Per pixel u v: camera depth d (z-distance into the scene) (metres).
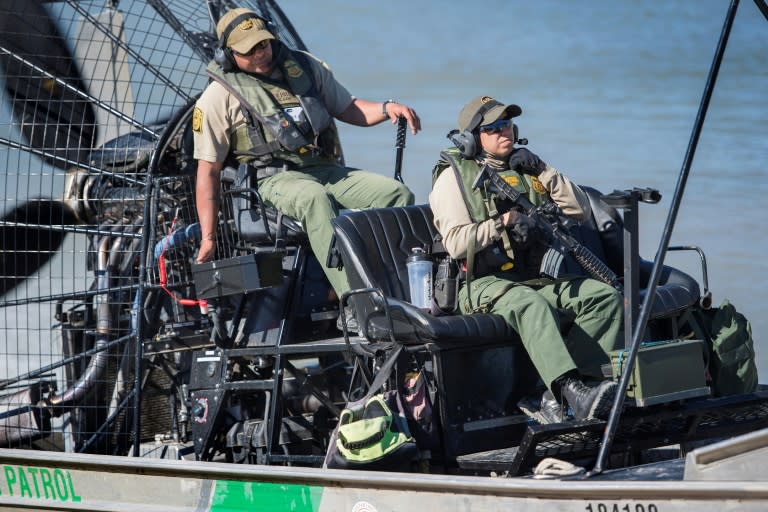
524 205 20.14
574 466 16.89
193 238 24.45
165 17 26.80
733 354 20.92
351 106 25.16
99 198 26.05
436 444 19.06
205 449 22.53
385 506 16.73
